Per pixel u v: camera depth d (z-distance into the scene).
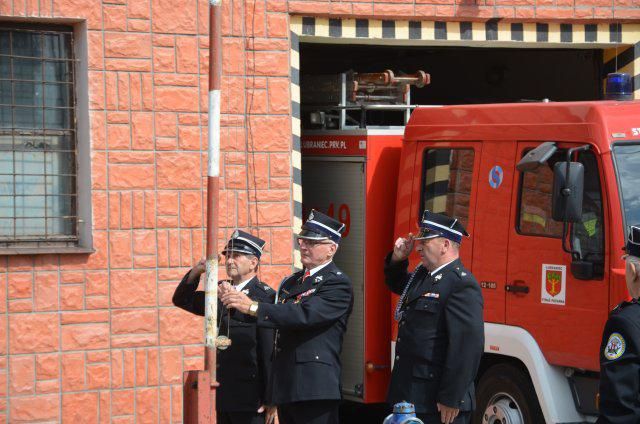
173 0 18.73
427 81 20.47
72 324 18.22
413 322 13.65
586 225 15.18
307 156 20.42
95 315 18.34
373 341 19.11
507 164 16.52
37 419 18.05
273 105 19.36
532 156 15.27
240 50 19.17
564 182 14.69
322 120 20.50
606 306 14.78
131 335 18.52
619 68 22.19
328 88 20.20
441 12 20.41
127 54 18.50
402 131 19.53
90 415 18.34
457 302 13.33
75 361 18.23
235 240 15.11
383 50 24.14
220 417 15.12
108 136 18.44
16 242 18.28
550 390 15.59
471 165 17.17
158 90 18.69
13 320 17.91
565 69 23.92
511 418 16.30
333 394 14.12
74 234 18.64
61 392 18.17
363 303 19.16
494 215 16.59
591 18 21.38
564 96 24.00
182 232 18.80
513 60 25.64
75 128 18.56
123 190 18.50
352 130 19.48
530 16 21.00
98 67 18.38
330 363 14.24
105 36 18.41
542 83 24.80
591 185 15.18
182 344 18.77
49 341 18.09
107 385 18.41
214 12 13.45
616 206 14.82
